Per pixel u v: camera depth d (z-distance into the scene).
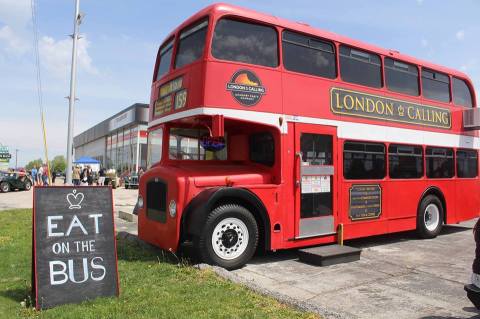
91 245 5.64
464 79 12.95
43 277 5.26
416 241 10.84
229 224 7.45
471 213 12.84
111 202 5.94
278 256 8.70
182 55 8.36
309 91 8.66
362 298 6.01
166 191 7.82
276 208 8.03
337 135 9.10
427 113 11.51
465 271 7.60
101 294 5.51
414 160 11.02
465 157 12.77
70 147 16.25
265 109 7.95
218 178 7.80
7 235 10.33
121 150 46.97
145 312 4.95
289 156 8.25
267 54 8.13
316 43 8.98
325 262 7.91
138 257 7.98
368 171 9.77
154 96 9.43
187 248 7.88
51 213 5.54
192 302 5.32
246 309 5.15
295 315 5.05
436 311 5.49
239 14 7.81
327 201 8.85
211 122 7.73
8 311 5.05
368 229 9.68
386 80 10.42
